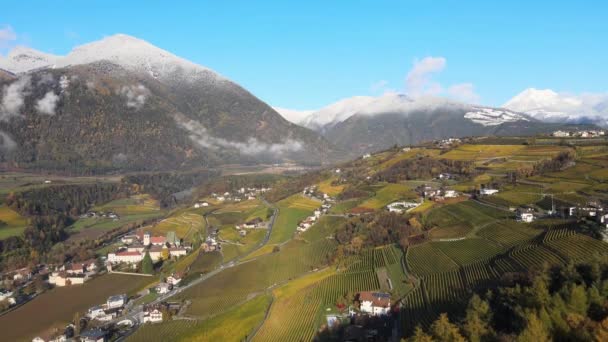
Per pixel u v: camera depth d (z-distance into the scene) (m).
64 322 182.62
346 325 138.38
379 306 143.50
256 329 152.25
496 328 101.19
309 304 161.38
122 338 164.00
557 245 144.50
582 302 94.75
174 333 162.00
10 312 196.75
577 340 85.88
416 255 182.38
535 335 84.81
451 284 144.12
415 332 106.62
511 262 144.00
